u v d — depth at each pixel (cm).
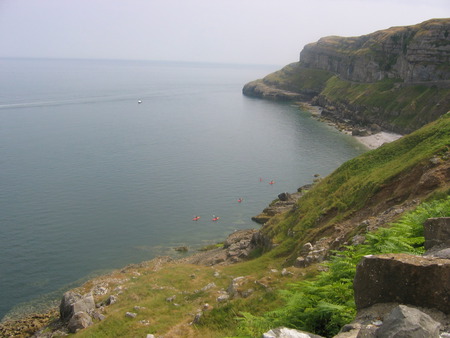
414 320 745
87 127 14575
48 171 9225
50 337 3241
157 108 19950
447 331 858
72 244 5959
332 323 1132
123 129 14388
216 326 2278
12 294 4712
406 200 3484
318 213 4544
